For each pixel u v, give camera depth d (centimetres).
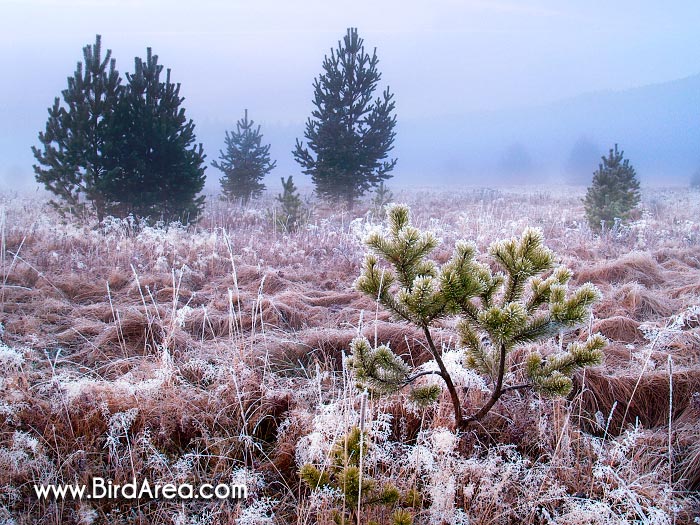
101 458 281
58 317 482
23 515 244
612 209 1102
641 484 267
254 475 270
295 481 285
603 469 269
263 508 251
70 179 1003
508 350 269
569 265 726
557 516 250
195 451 295
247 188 1936
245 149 1933
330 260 770
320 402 301
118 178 1045
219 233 984
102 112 1042
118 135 1051
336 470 259
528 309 279
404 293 260
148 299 560
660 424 345
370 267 271
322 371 399
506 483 270
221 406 331
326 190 1747
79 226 967
